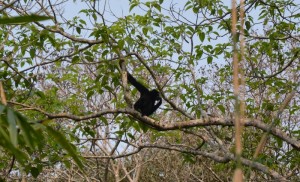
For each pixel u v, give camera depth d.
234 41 2.51
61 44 11.38
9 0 9.89
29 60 11.62
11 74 11.21
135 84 12.32
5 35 11.51
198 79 12.37
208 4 11.39
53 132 3.26
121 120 11.86
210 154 11.16
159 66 12.18
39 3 10.67
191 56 11.91
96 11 10.72
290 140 10.02
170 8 11.61
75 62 10.83
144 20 11.55
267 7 11.95
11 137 2.76
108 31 10.72
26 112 11.73
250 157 12.11
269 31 12.31
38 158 10.10
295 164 11.72
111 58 10.87
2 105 2.89
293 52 12.27
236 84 2.41
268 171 10.18
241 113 2.47
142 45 11.73
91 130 11.69
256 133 12.48
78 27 11.12
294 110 12.20
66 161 10.28
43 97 11.12
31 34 11.12
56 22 10.77
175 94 12.30
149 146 11.72
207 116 11.05
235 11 2.56
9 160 11.70
